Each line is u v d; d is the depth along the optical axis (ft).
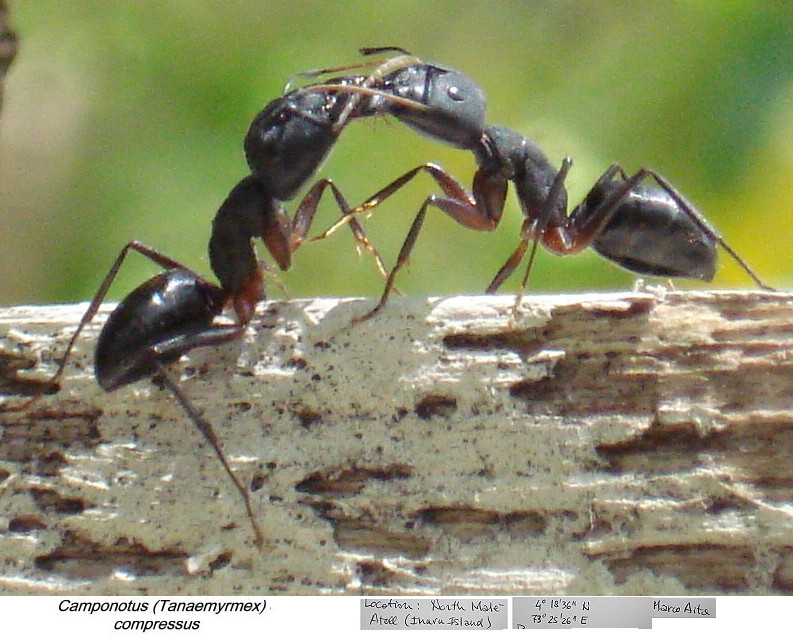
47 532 0.33
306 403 0.33
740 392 0.33
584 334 0.33
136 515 0.33
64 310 0.34
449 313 0.33
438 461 0.33
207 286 0.35
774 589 0.32
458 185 0.36
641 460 0.33
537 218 0.36
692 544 0.33
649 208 0.36
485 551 0.33
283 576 0.33
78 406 0.34
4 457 0.33
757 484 0.33
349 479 0.33
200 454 0.33
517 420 0.33
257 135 0.36
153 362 0.33
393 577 0.33
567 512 0.33
